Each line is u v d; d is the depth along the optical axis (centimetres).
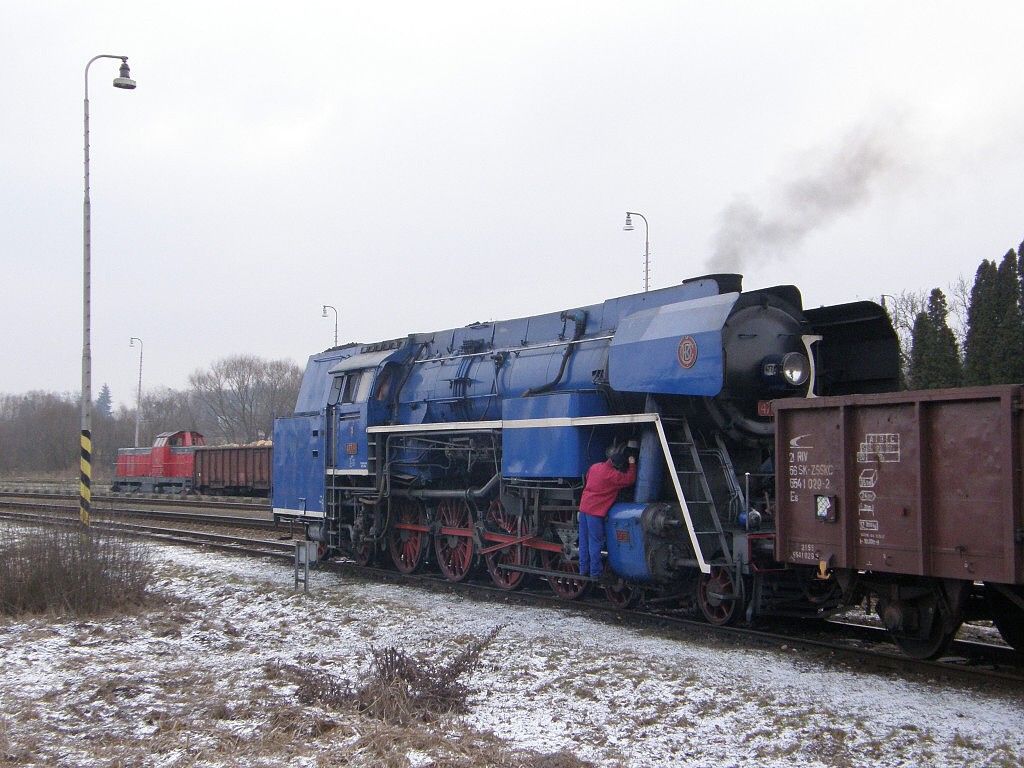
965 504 786
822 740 658
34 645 980
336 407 1694
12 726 678
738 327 1035
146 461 4822
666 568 1074
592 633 1049
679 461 1081
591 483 1148
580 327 1324
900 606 879
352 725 683
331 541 1662
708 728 689
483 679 843
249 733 666
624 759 621
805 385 1062
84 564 1234
